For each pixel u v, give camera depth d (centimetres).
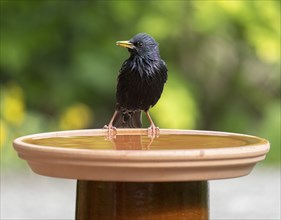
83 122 1460
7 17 1545
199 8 1418
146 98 679
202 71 1628
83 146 413
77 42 1555
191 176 360
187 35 1570
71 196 1113
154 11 1451
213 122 1644
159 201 389
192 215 396
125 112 692
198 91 1600
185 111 1438
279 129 1502
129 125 695
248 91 1655
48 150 364
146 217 389
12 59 1494
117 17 1492
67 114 1455
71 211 1009
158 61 675
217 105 1648
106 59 1541
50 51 1559
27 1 1552
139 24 1438
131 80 671
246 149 372
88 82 1529
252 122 1636
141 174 354
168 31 1441
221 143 429
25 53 1523
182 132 504
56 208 1026
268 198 1100
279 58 1473
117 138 464
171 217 391
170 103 1427
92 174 359
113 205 392
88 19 1551
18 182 1209
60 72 1560
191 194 395
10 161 1317
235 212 1001
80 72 1528
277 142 1488
